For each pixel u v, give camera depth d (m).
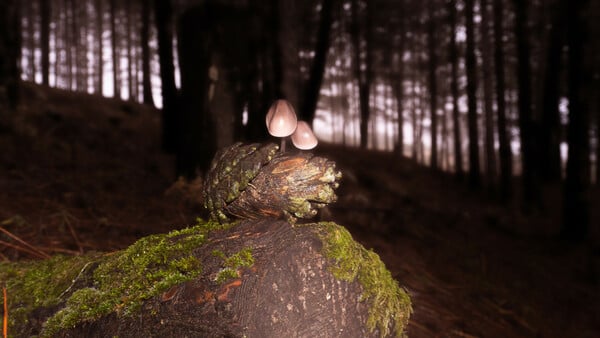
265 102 7.39
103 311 1.37
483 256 7.80
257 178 1.40
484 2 18.39
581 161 10.41
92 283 1.49
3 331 1.50
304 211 1.39
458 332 4.09
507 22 19.88
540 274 7.69
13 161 6.59
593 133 21.61
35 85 15.57
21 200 4.82
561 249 9.81
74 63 38.03
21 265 1.81
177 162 6.25
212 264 1.33
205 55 5.84
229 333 1.24
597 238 10.72
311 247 1.37
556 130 19.66
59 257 1.79
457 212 11.75
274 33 6.86
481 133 32.28
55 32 33.72
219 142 5.90
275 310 1.28
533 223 12.73
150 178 7.65
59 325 1.42
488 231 10.80
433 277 5.69
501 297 5.71
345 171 14.02
